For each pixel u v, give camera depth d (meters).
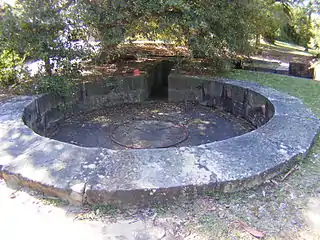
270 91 4.11
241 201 1.89
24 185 2.01
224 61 5.24
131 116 4.66
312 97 4.15
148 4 4.29
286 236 1.59
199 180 1.92
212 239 1.57
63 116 4.44
